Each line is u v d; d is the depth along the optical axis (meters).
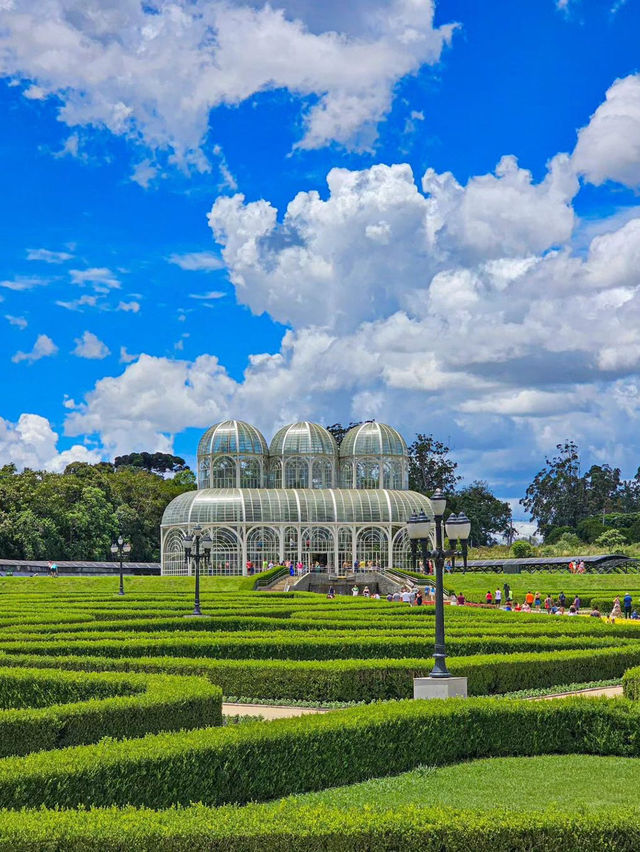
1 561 99.75
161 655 32.03
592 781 18.03
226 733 16.53
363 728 18.25
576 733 20.86
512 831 12.77
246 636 34.41
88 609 49.56
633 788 17.50
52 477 123.75
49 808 13.77
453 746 19.83
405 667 27.44
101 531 120.69
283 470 112.06
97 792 14.28
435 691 24.41
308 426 113.81
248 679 27.84
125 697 19.72
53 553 113.50
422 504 107.62
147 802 14.79
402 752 18.89
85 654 31.41
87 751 14.98
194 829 12.05
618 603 56.28
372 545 104.81
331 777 17.61
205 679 22.27
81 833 11.75
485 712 20.36
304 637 33.75
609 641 33.81
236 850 12.05
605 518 183.38
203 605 55.47
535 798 16.69
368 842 12.45
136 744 15.59
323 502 104.75
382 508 105.38
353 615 44.88
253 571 99.62
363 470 113.50
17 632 37.31
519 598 79.12
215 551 102.06
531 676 28.56
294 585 88.81
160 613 48.06
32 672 23.98
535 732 20.67
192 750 15.45
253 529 102.81
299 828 12.36
